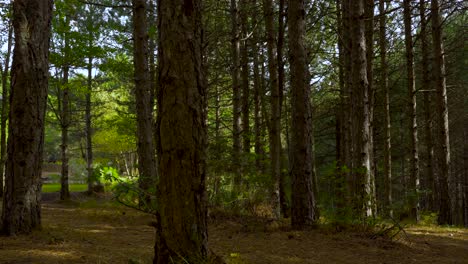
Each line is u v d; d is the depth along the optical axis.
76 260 4.53
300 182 7.11
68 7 13.12
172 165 3.46
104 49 13.20
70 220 8.31
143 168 9.69
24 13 6.14
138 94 9.93
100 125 21.95
